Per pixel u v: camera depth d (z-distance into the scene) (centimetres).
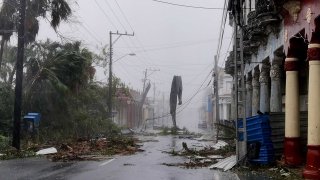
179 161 1714
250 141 1474
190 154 2031
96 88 4228
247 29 1945
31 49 3112
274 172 1303
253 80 2316
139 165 1557
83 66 3200
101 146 2312
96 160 1745
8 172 1319
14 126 2061
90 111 4109
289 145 1405
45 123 2995
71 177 1211
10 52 3194
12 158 1805
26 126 2655
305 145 1418
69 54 3112
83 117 3441
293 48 1380
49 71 2956
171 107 5584
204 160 1739
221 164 1512
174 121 5544
